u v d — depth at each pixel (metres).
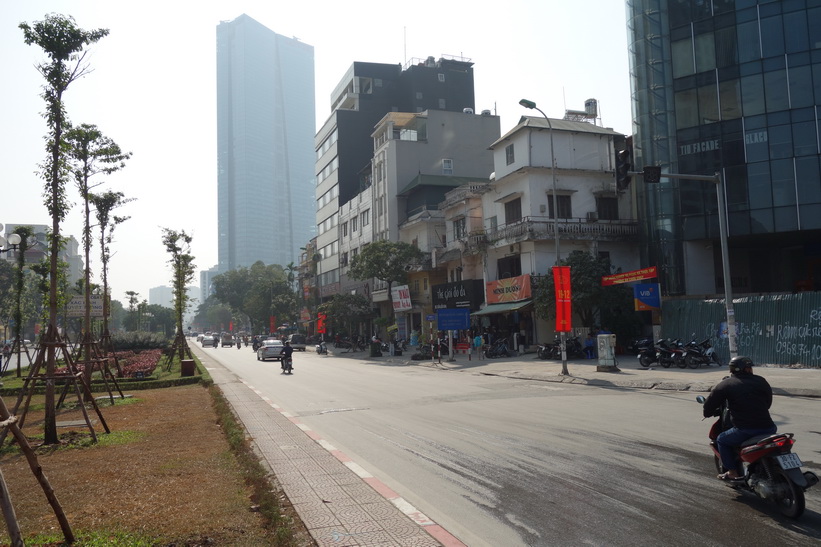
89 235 18.06
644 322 31.14
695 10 31.00
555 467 7.33
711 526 5.11
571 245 34.62
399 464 7.82
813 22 27.94
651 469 7.08
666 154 31.73
